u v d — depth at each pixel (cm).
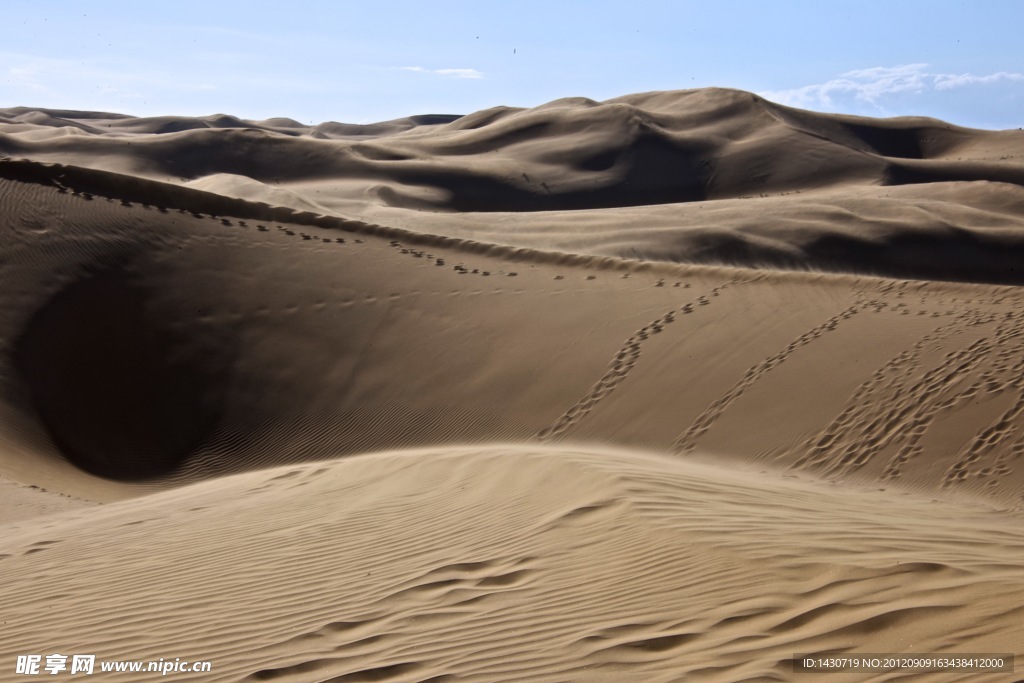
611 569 596
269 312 2306
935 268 4484
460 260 2600
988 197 5922
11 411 1842
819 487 1144
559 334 2084
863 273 4375
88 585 735
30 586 750
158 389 2066
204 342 2191
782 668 421
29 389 1948
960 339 1564
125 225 2572
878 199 5569
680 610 512
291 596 648
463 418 1880
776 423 1486
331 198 6006
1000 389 1324
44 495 1368
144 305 2270
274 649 550
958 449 1226
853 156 9450
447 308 2297
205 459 1911
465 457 1069
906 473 1225
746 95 11431
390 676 484
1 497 1316
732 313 1980
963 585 479
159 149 8881
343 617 590
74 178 2775
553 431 1747
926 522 709
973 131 11944
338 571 698
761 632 468
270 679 505
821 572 530
